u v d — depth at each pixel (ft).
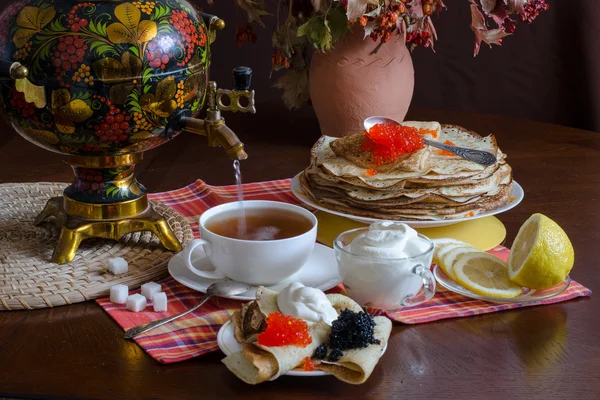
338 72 4.82
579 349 3.41
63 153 3.81
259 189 4.65
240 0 5.09
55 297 3.62
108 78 3.56
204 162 5.00
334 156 4.39
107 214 3.93
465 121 5.52
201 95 3.82
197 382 3.24
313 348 3.22
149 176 4.81
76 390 3.19
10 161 4.95
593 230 4.21
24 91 3.53
